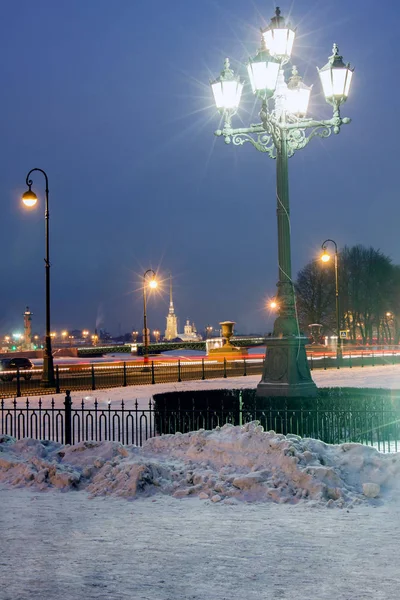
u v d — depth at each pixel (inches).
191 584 245.1
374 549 289.6
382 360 2359.7
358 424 562.9
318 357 2738.7
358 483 403.9
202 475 421.7
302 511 364.8
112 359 3553.2
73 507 382.9
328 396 621.9
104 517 356.8
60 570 264.4
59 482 436.8
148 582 247.9
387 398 585.9
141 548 295.4
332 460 423.8
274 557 279.1
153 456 477.1
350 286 3690.9
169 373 1717.5
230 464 438.9
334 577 251.9
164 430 589.6
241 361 2218.3
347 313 3747.5
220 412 574.2
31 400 1000.2
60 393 1130.7
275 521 343.3
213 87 633.6
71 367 2394.2
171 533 321.1
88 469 448.5
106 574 258.4
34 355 3969.0
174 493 409.4
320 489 387.9
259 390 632.4
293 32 618.5
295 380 622.2
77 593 236.2
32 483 443.2
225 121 639.1
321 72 605.9
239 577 253.0
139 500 400.2
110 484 421.7
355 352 3228.3
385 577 251.4
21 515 363.6
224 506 380.8
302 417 537.6
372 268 3698.3
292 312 639.8
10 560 279.1
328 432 558.9
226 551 289.0
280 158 639.8
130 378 1545.3
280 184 641.6
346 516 352.2
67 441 558.6
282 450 422.0
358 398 599.2
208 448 459.2
